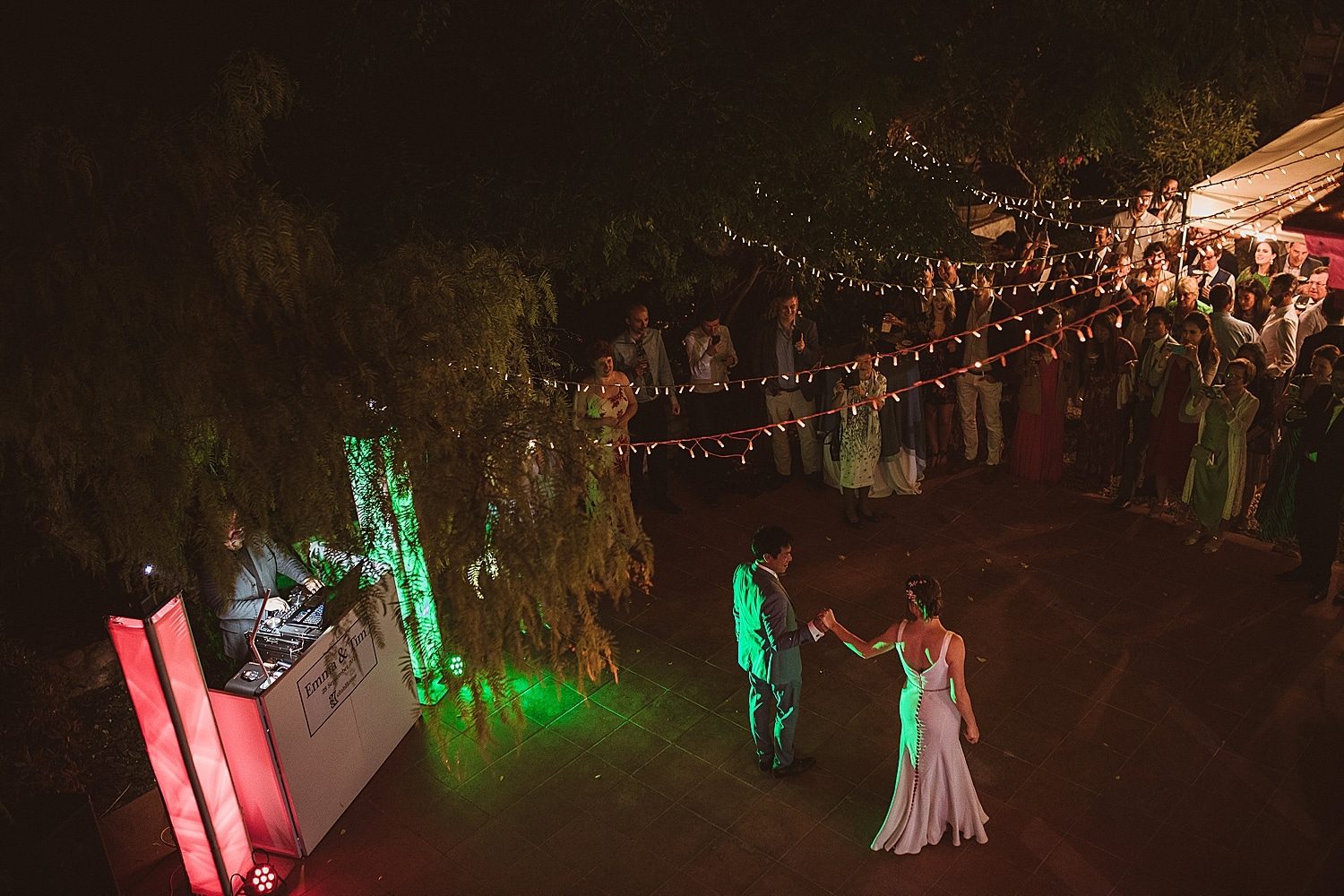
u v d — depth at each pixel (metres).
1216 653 8.20
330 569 6.15
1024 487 10.47
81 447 5.19
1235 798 6.94
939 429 10.93
